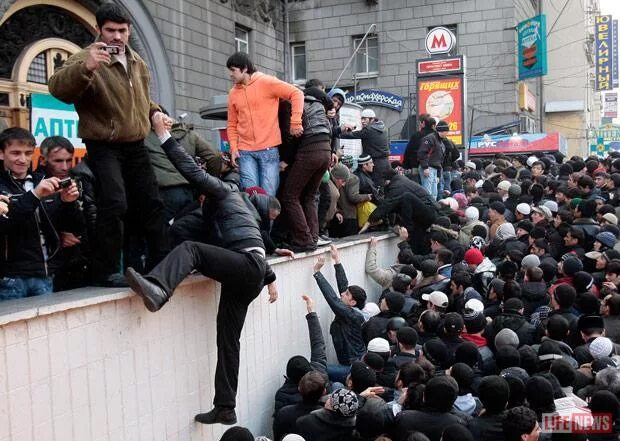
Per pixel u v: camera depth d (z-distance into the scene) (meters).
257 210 5.58
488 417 4.30
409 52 22.08
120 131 4.16
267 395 5.56
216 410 4.52
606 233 8.06
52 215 4.26
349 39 22.64
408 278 7.04
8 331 3.22
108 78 4.09
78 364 3.63
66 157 4.58
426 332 5.96
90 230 4.35
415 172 10.46
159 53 13.67
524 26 20.75
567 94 33.78
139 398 4.07
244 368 5.26
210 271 4.34
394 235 8.87
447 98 18.00
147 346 4.16
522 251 8.36
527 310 6.63
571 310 6.31
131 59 4.27
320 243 6.86
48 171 4.55
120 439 3.91
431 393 4.32
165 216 4.66
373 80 22.48
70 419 3.57
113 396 3.87
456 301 6.87
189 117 14.68
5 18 10.29
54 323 3.48
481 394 4.33
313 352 5.88
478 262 7.59
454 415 4.36
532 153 18.25
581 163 13.12
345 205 8.62
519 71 21.06
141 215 4.56
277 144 6.20
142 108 4.31
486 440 4.21
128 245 4.91
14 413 3.24
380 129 9.45
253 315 5.41
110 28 4.13
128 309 4.01
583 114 32.88
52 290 4.29
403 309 6.55
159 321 4.28
